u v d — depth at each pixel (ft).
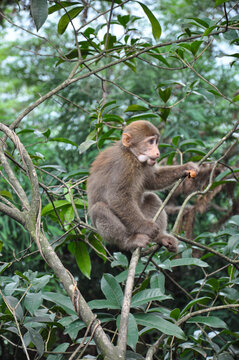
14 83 53.52
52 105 36.55
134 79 35.50
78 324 14.52
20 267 29.71
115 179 19.84
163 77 35.53
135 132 20.66
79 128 34.45
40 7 14.75
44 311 15.92
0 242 17.46
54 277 19.90
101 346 10.93
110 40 20.42
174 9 38.32
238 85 37.37
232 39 17.16
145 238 18.30
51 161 33.35
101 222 19.84
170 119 32.55
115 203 19.40
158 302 26.71
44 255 12.72
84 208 20.81
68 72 35.50
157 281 17.75
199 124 37.32
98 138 22.13
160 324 13.20
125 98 35.12
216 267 30.73
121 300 14.10
